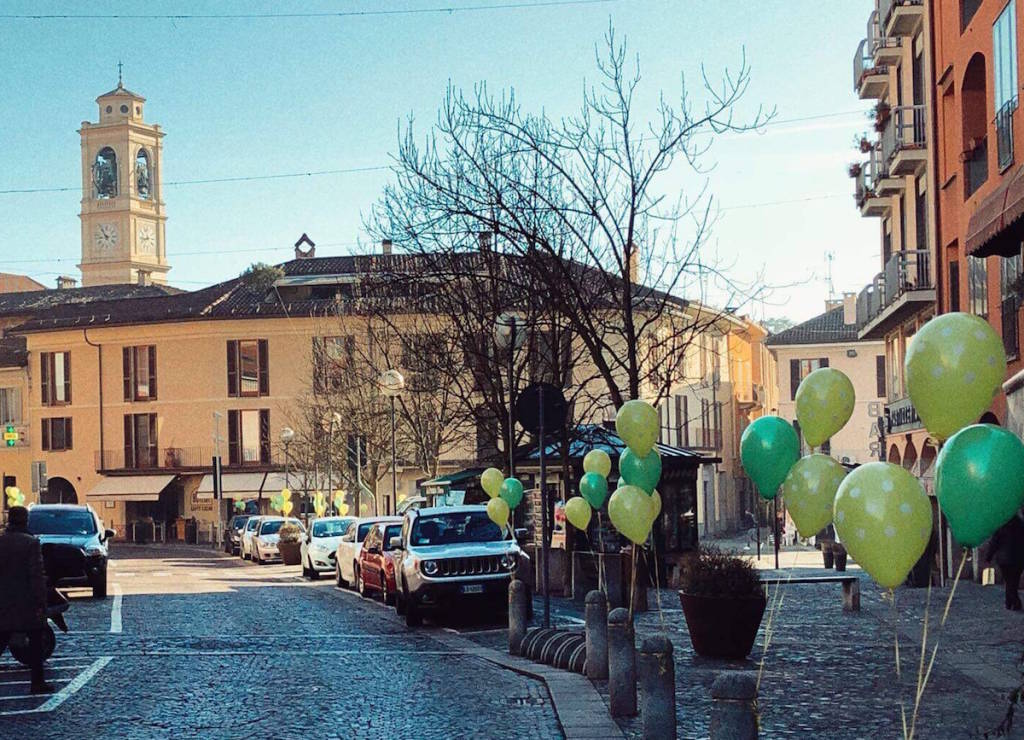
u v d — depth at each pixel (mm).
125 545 68875
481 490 34156
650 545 28016
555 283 25078
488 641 18812
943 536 30906
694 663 14648
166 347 71062
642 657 9609
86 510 29266
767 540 57438
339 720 11797
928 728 10625
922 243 36281
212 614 23781
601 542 26641
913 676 13477
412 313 35125
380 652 17328
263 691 13648
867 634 17469
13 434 54656
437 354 31453
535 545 27531
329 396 55281
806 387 8570
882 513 6879
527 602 20234
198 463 70062
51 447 74062
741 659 14906
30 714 12203
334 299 62625
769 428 9523
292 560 46156
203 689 13812
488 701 12789
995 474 6617
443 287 29281
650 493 14867
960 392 6816
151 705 12727
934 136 31141
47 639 15391
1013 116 22375
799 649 15859
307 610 24734
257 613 24031
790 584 26391
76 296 95750
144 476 70938
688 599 15117
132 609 24906
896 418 39688
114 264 141125
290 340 69000
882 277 39906
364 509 62781
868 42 41844
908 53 36156
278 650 17641
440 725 11469
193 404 70312
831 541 32062
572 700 12242
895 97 39062
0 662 16219
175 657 16766
